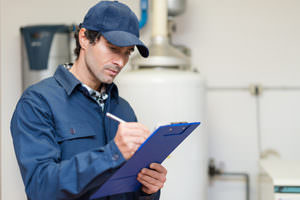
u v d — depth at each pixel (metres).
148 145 0.83
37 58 2.31
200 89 1.95
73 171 0.83
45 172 0.86
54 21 2.51
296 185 1.62
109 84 1.12
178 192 1.89
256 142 2.43
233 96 2.45
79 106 1.04
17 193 2.50
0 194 2.50
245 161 2.43
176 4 2.17
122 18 1.00
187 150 1.91
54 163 0.88
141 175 0.96
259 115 2.43
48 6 2.52
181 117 1.86
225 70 2.45
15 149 0.95
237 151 2.44
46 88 1.02
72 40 2.48
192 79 1.90
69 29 2.36
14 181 2.50
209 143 2.46
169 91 1.85
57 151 0.94
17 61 2.51
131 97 1.87
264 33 2.42
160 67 2.02
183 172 1.90
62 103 1.01
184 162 1.90
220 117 2.46
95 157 0.82
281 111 2.41
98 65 0.99
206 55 2.46
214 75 2.46
